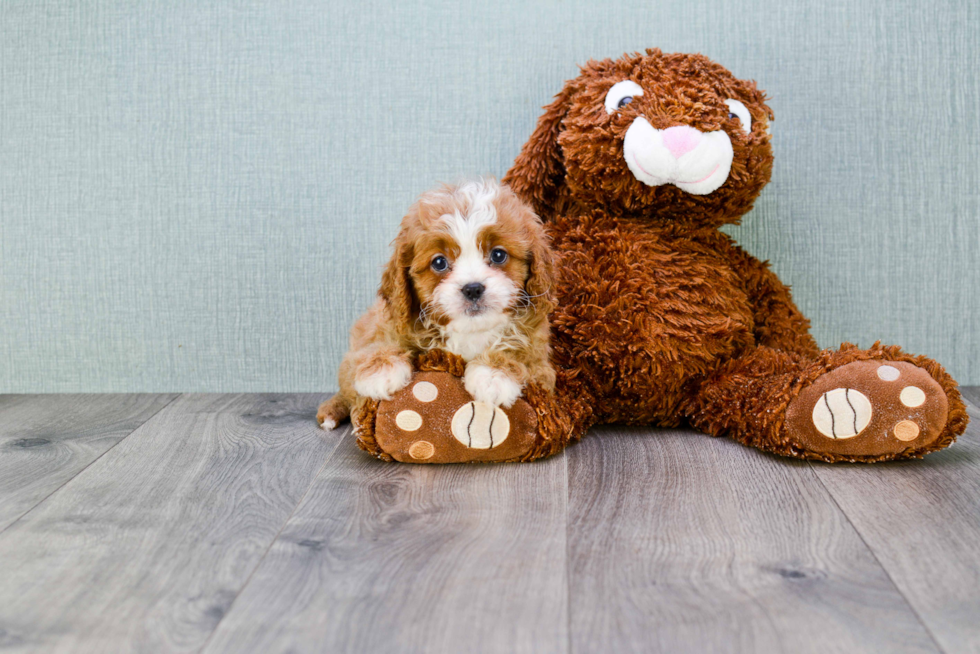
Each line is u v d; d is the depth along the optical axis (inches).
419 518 51.3
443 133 83.5
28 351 86.9
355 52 82.7
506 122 83.3
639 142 66.1
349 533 49.1
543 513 51.9
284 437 70.1
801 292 84.9
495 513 52.0
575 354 69.0
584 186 71.2
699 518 50.9
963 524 49.6
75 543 48.0
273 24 82.4
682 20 81.4
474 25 82.2
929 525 49.5
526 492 55.7
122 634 37.8
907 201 83.5
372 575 43.4
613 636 37.4
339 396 75.0
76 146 84.1
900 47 81.4
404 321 59.6
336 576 43.4
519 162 76.1
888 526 49.4
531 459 62.2
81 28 82.7
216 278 85.5
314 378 86.7
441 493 55.7
